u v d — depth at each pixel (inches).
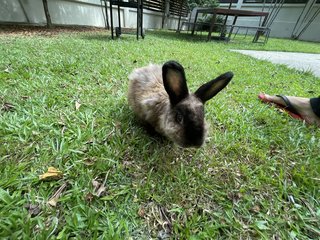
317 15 125.3
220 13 70.5
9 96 17.8
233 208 11.1
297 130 17.6
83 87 21.4
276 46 76.1
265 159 14.3
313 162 14.1
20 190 10.3
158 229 9.9
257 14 74.5
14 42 35.5
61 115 16.4
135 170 12.6
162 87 15.8
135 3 50.9
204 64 35.5
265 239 9.6
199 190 11.8
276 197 11.9
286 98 20.7
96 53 33.8
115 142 14.3
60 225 9.2
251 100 22.7
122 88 22.3
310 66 45.1
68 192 10.6
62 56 29.8
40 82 21.1
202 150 14.9
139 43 47.5
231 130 17.4
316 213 11.0
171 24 134.2
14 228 8.7
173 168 13.1
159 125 14.7
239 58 44.4
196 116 12.1
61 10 65.7
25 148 12.7
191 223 10.1
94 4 77.5
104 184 11.4
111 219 9.7
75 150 13.0
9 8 52.5
